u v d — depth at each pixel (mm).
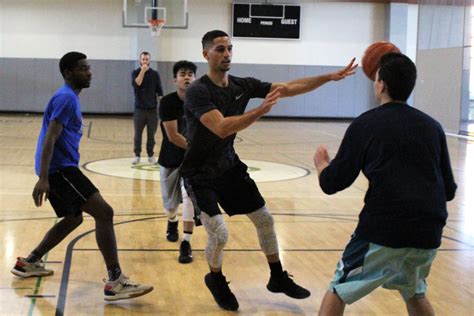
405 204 2736
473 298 4223
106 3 19438
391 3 20000
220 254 3873
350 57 20375
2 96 19469
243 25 19875
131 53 19672
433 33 17703
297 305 4055
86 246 5285
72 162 4082
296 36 20125
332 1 20125
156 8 18484
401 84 2869
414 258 2852
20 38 19312
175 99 4883
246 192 3902
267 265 4906
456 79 16719
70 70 4098
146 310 3893
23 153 11258
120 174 9156
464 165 11188
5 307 3854
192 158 3807
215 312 3895
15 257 4914
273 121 19828
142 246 5406
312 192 8219
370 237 2777
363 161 2846
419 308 3066
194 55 19812
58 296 4082
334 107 20547
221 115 3457
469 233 6098
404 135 2791
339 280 2904
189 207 4938
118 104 19812
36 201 3916
